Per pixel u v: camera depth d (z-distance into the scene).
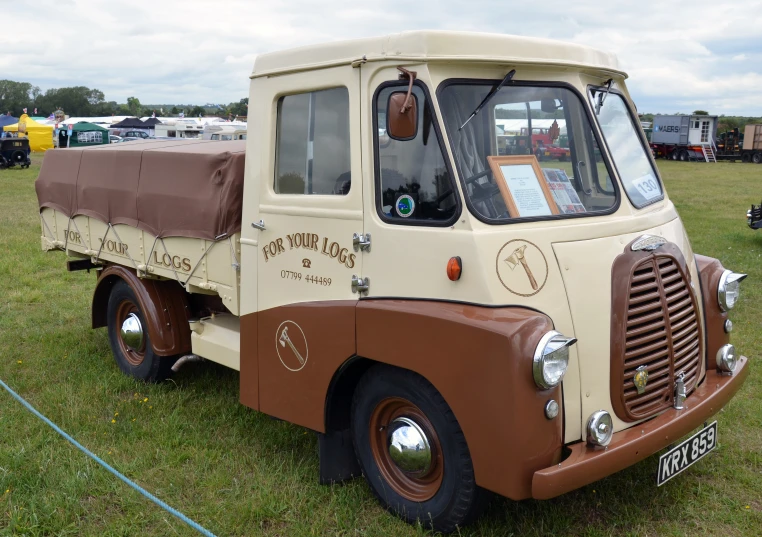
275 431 4.76
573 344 3.21
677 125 47.12
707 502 3.88
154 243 5.09
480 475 3.11
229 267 4.46
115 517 3.79
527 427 2.97
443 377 3.18
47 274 9.80
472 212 3.22
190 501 3.96
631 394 3.38
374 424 3.73
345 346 3.65
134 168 5.22
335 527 3.67
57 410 5.12
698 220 15.11
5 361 6.23
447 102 3.36
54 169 6.37
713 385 3.85
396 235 3.44
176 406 5.24
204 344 5.01
